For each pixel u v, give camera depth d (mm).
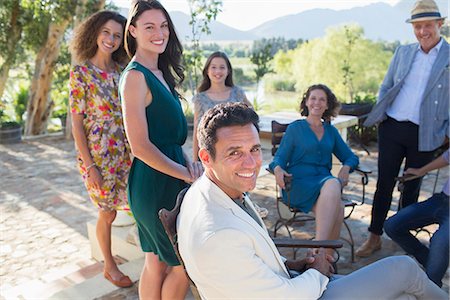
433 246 2646
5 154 8344
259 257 1534
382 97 3426
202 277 1482
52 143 9352
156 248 2250
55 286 3258
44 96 10703
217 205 1524
